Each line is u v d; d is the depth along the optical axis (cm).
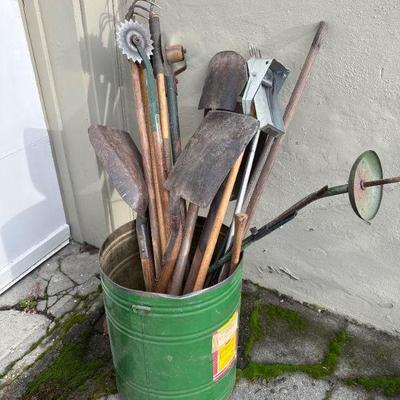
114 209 239
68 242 254
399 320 199
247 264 229
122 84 215
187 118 204
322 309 218
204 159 142
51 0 185
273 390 181
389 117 164
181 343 142
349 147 176
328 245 200
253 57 175
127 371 159
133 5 170
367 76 161
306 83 172
